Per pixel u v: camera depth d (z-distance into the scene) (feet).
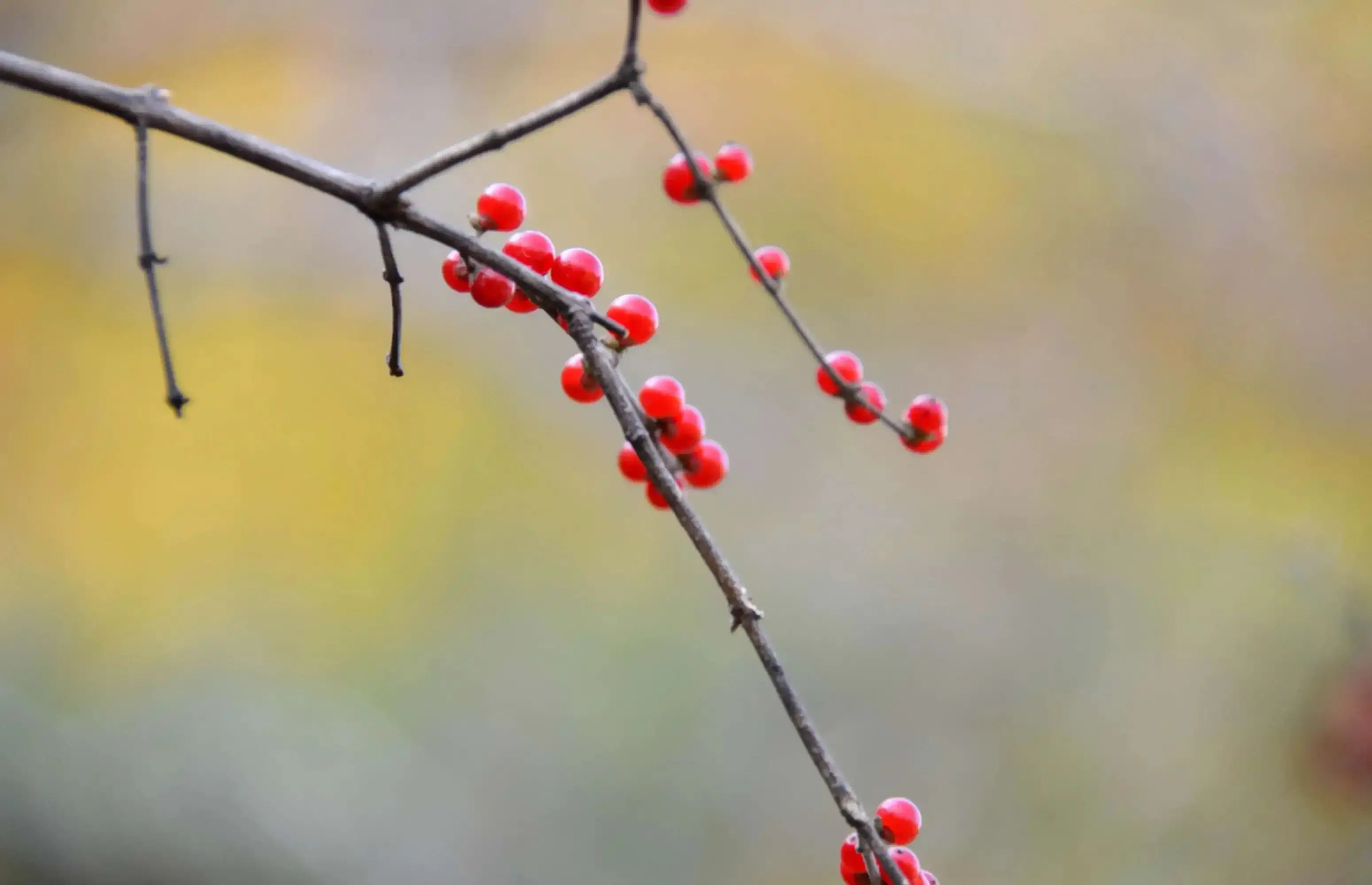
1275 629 3.70
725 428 4.21
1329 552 3.82
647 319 1.80
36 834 3.04
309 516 3.73
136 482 3.62
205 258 3.79
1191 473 4.12
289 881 3.19
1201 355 4.23
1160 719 3.72
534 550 3.90
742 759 3.73
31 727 3.17
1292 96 4.30
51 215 3.63
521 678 3.70
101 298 3.66
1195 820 3.56
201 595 3.58
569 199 4.25
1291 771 3.48
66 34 3.69
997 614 4.05
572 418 4.11
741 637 3.92
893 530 4.18
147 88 1.74
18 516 3.48
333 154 4.01
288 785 3.32
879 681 3.92
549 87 4.26
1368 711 3.40
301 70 3.96
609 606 3.89
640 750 3.65
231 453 3.70
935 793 3.78
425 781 3.48
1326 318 4.16
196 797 3.21
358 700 3.55
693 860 3.53
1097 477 4.20
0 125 3.59
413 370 3.94
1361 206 4.18
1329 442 4.04
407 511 3.81
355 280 3.93
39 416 3.54
